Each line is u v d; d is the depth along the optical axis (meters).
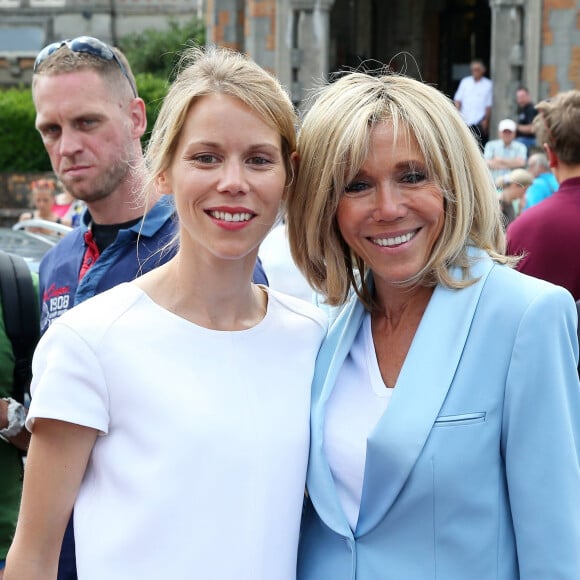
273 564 2.14
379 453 2.15
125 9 26.09
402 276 2.29
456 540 2.12
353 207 2.29
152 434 2.04
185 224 2.16
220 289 2.19
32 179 17.81
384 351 2.38
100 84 2.98
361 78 2.36
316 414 2.29
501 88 14.19
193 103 2.13
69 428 2.05
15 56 26.52
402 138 2.22
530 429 2.11
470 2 19.86
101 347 2.06
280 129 2.20
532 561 2.10
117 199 3.04
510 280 2.21
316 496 2.23
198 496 2.03
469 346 2.18
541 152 11.77
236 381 2.14
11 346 3.15
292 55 14.83
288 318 2.35
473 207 2.30
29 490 2.07
